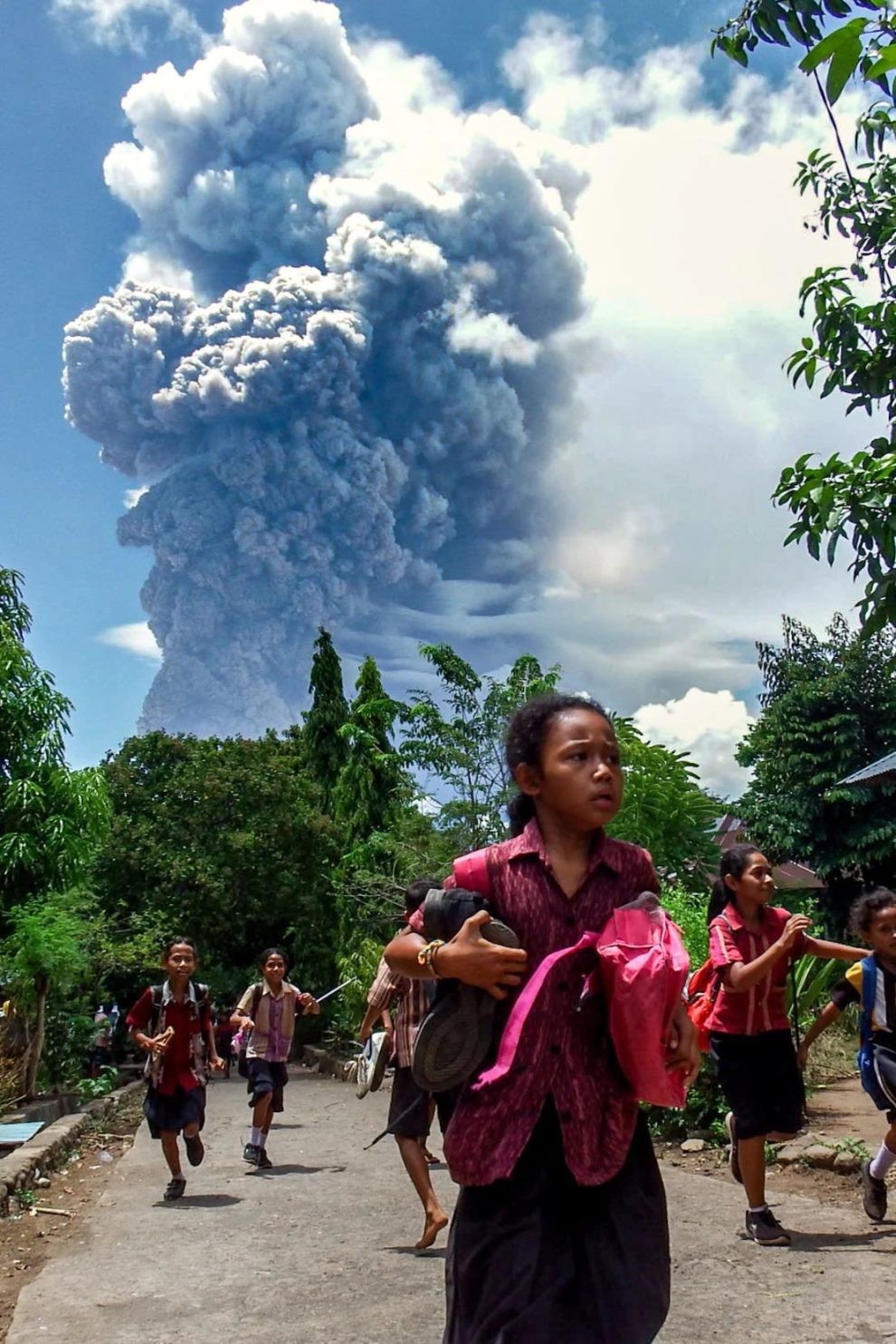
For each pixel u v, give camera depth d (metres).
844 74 3.21
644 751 12.85
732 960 5.80
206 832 34.22
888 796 25.30
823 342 5.78
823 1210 6.50
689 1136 9.27
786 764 25.73
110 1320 5.32
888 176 6.18
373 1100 17.33
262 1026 10.38
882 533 4.82
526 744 2.77
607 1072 2.61
